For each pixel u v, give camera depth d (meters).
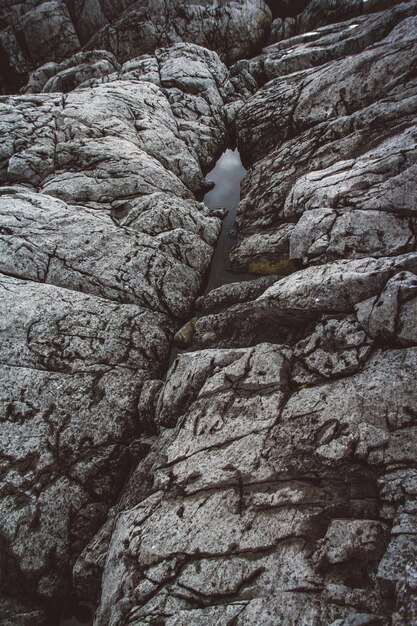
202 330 8.36
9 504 6.12
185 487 5.55
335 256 7.87
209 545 4.80
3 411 6.78
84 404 7.22
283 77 14.34
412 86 10.27
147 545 5.12
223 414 6.10
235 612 4.17
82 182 10.69
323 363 6.04
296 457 5.20
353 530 4.30
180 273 9.47
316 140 11.15
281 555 4.41
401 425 4.95
